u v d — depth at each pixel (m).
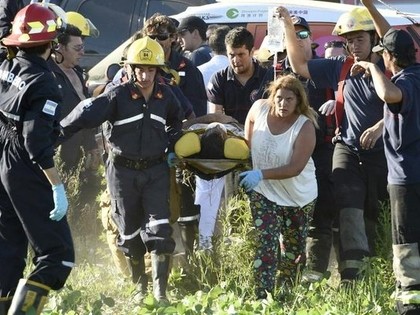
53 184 15.84
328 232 20.83
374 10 18.64
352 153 20.06
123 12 35.44
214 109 22.03
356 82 19.81
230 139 19.59
